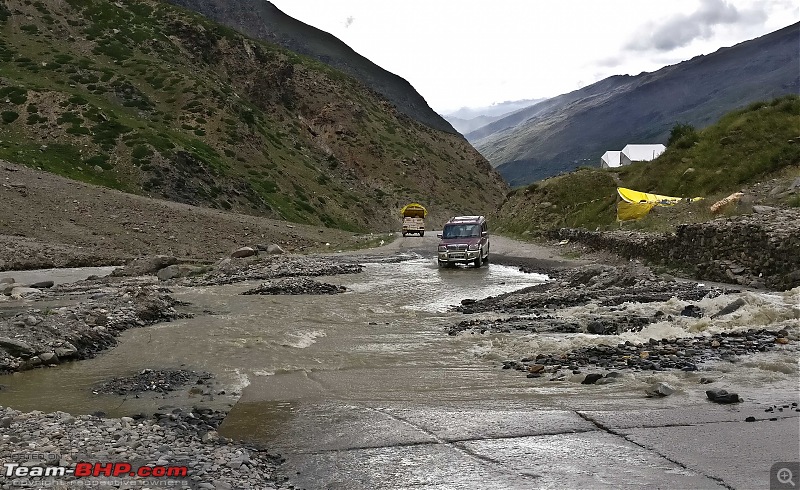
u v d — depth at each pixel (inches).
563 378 405.1
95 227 1657.2
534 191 2358.5
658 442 279.9
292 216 2778.1
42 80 2989.7
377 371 453.4
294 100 4717.0
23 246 1395.2
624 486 236.2
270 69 4630.9
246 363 484.1
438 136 5767.7
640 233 1224.2
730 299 605.6
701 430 291.4
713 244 878.4
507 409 345.1
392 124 5172.2
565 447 282.2
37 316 581.0
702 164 1653.5
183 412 354.6
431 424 326.0
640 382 380.8
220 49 4365.2
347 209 3390.7
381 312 744.3
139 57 3663.9
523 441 293.7
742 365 402.0
